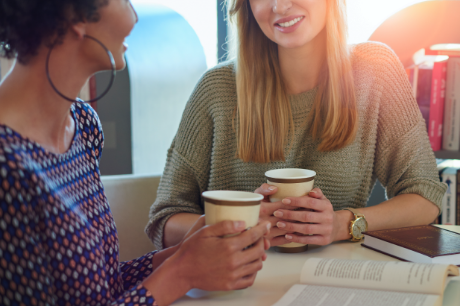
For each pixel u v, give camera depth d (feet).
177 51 8.41
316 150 4.27
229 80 4.50
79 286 2.21
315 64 4.21
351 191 4.31
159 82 8.42
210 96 4.48
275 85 4.29
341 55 4.08
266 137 4.21
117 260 2.67
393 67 4.42
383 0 6.28
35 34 2.06
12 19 2.04
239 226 2.33
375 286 2.42
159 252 3.06
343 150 4.19
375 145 4.48
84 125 2.80
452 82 5.77
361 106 4.29
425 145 4.37
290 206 3.18
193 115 4.53
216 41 8.20
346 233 3.48
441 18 5.58
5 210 1.90
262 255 2.46
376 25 6.39
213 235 2.34
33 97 2.19
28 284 1.94
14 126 2.12
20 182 1.94
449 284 2.56
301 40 3.84
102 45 2.23
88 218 2.50
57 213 2.12
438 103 5.81
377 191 7.16
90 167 2.75
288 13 3.75
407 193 4.13
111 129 8.13
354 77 4.36
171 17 8.26
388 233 3.36
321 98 4.22
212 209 2.42
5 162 1.91
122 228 4.66
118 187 4.69
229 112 4.40
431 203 4.06
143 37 8.20
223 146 4.43
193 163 4.49
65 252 2.15
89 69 2.34
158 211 4.32
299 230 3.17
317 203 3.18
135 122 8.22
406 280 2.35
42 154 2.20
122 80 8.02
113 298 2.59
